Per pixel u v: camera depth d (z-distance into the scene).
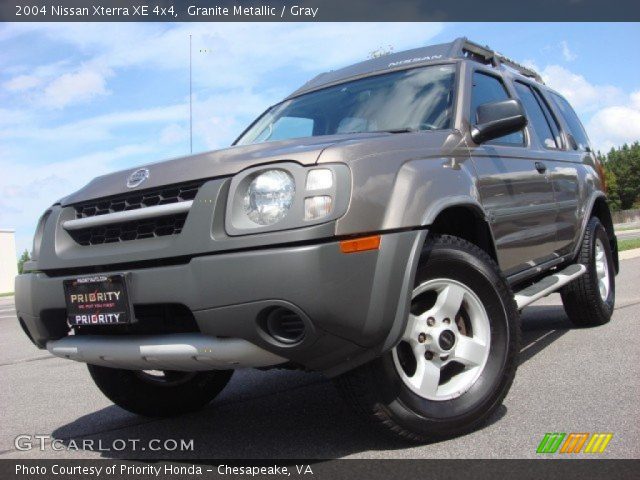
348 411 3.71
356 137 3.12
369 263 2.72
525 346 5.07
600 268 5.76
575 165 5.42
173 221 2.93
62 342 3.28
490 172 3.76
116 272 2.97
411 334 3.02
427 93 4.00
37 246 3.52
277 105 4.84
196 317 2.74
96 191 3.26
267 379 4.83
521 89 5.06
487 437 3.02
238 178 2.78
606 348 4.72
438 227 3.57
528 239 4.26
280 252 2.61
